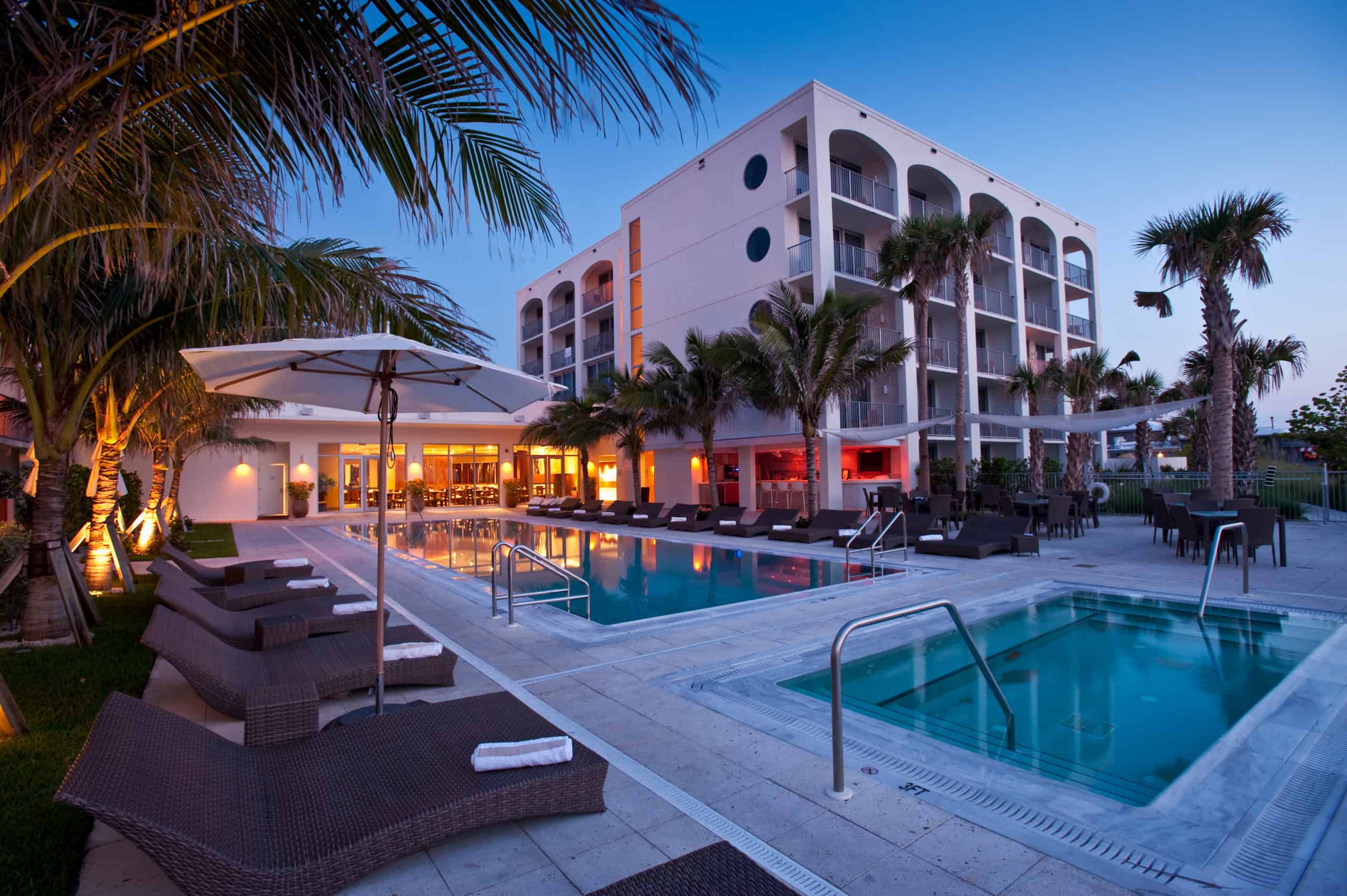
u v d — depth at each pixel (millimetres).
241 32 2287
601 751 3600
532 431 24000
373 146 2877
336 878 2223
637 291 26672
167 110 2768
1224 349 12258
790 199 19375
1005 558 10578
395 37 2379
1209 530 9586
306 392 4582
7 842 2615
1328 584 7832
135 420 8320
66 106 2400
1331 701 4277
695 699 4453
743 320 20750
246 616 5707
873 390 21922
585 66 2043
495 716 3299
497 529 18781
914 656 5785
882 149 20625
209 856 2041
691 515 17016
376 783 2680
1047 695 4812
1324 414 17938
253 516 22438
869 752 3584
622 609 7938
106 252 3570
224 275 4887
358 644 4855
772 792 3115
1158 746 3898
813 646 5797
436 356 3689
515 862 2555
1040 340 28328
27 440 13383
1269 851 2609
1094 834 2746
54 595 5938
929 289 16781
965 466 18281
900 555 11273
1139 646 6035
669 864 2033
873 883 2404
